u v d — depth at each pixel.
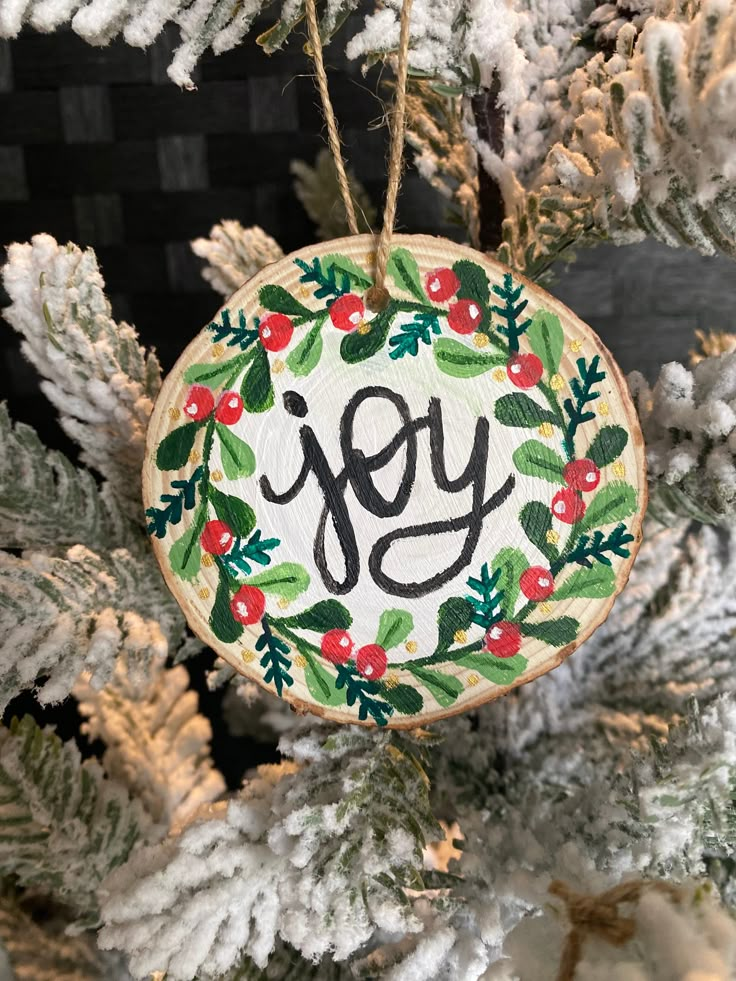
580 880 0.14
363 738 0.16
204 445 0.15
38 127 0.23
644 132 0.12
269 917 0.15
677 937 0.12
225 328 0.15
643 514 0.15
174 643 0.17
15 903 0.21
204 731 0.23
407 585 0.15
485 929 0.14
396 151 0.14
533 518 0.15
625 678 0.19
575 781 0.18
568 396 0.15
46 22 0.13
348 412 0.15
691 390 0.15
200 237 0.24
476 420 0.15
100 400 0.16
